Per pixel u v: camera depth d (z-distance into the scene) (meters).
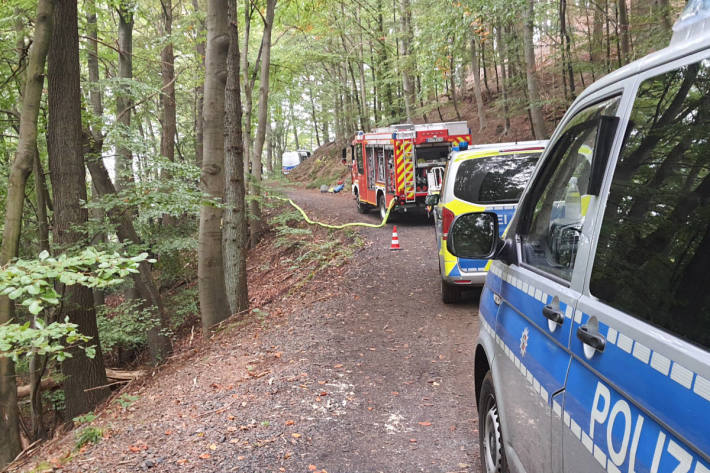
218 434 4.86
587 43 21.20
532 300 2.48
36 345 4.12
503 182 8.03
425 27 18.09
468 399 5.38
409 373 6.16
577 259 1.96
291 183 22.98
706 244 1.33
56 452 5.72
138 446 4.80
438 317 8.26
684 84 1.52
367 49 34.59
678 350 1.29
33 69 7.11
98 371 9.55
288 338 7.75
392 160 18.08
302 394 5.67
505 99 23.92
